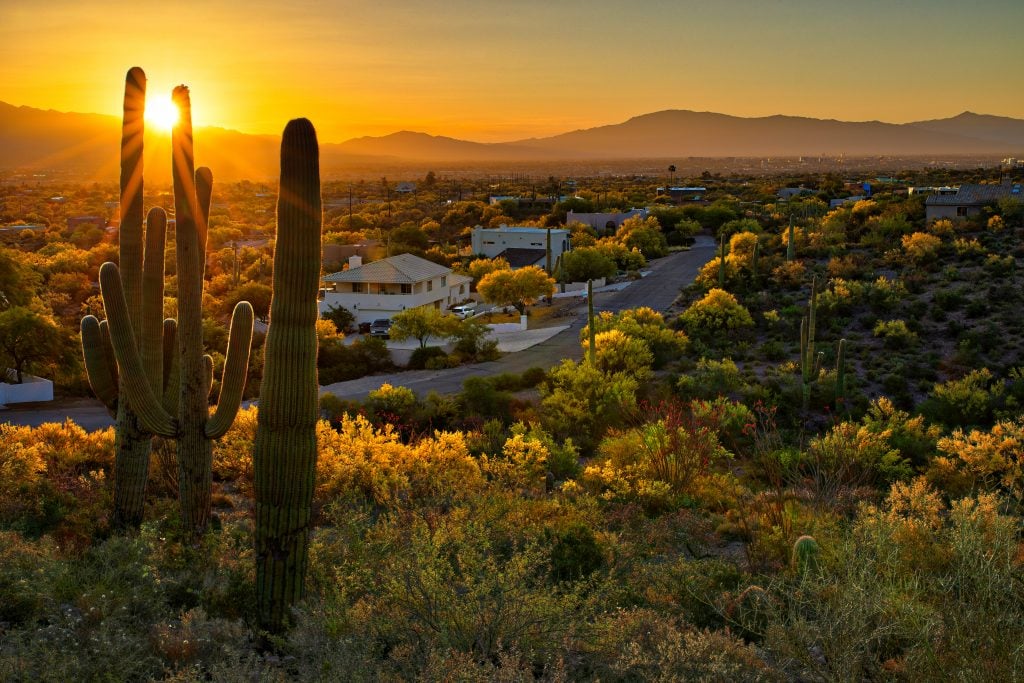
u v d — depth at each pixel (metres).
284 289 9.53
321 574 10.09
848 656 6.99
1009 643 6.55
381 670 7.12
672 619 8.45
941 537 10.13
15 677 6.91
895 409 31.83
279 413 9.59
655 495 17.41
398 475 16.36
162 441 16.98
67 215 147.12
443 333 47.12
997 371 36.00
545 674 7.43
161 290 13.62
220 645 8.29
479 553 9.89
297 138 9.34
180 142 12.46
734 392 33.66
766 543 12.56
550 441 22.25
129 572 9.94
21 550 10.26
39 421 29.73
